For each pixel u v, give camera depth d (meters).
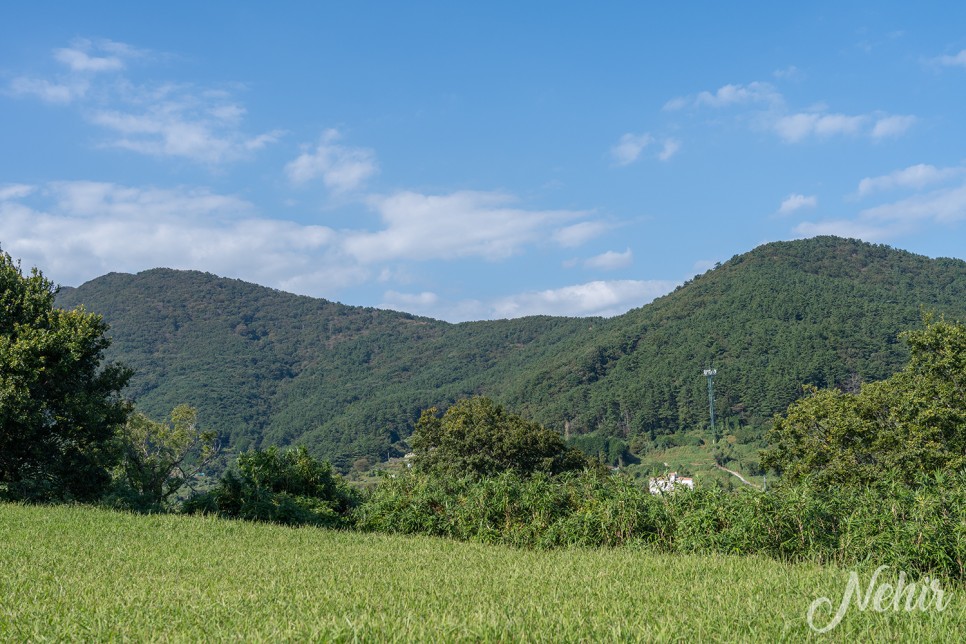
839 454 28.80
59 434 26.03
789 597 7.58
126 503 19.50
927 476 10.96
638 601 7.20
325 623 5.79
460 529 14.59
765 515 11.16
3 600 6.83
